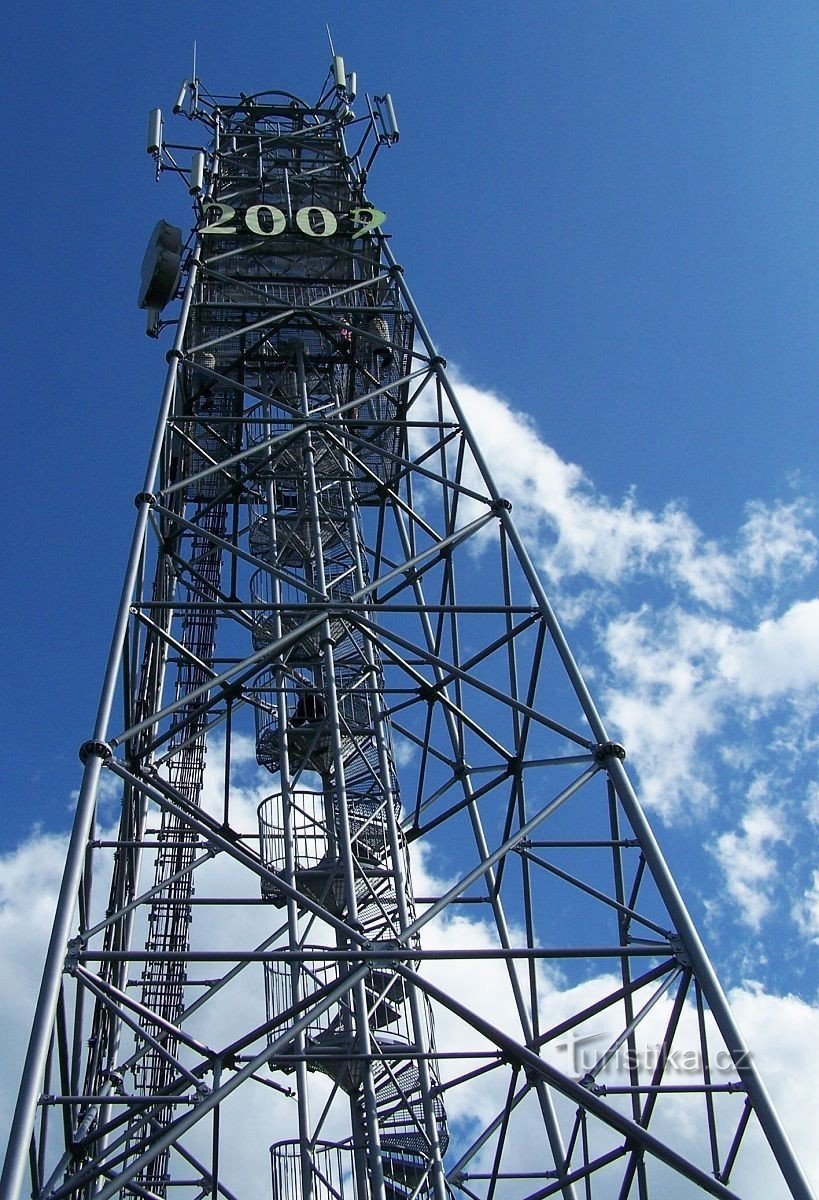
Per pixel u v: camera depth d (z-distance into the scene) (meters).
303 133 27.52
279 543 23.70
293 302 22.20
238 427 23.09
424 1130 17.36
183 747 18.30
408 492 22.27
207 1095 10.89
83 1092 16.95
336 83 28.31
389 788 20.78
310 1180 16.88
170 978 22.61
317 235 23.05
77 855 11.47
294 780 20.89
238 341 22.95
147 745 16.47
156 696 21.97
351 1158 18.52
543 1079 12.88
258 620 22.16
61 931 10.83
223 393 24.06
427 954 11.73
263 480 23.16
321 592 17.61
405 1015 18.77
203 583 21.69
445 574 18.56
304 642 22.00
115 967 17.86
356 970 11.76
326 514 23.67
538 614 15.76
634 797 13.09
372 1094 15.91
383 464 23.98
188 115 27.38
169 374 18.47
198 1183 18.39
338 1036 18.06
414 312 20.62
